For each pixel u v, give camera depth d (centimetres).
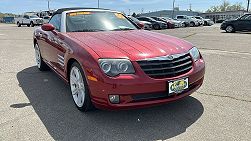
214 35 1639
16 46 1055
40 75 563
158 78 304
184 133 300
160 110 362
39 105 388
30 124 327
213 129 307
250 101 392
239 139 285
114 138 292
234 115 343
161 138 291
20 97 423
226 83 484
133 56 306
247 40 1279
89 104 337
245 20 1864
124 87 293
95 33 399
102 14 477
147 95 305
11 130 312
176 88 315
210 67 621
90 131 308
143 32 418
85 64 316
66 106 382
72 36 387
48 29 439
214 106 374
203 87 459
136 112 356
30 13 3906
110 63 299
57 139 292
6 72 591
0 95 433
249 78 518
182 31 2172
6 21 6050
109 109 307
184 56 334
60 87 475
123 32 408
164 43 347
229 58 744
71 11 468
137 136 296
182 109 365
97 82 303
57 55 430
